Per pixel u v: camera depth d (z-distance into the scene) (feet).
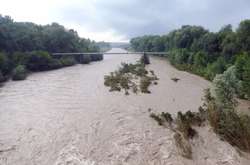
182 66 145.18
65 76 112.37
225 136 40.16
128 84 88.02
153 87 83.25
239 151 36.45
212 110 47.75
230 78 47.32
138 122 48.88
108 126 46.75
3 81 95.76
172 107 58.75
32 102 63.72
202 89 80.48
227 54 120.06
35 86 86.28
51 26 245.24
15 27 160.15
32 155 35.96
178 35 216.33
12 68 110.93
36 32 179.42
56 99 66.95
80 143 39.65
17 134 42.93
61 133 43.52
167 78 104.68
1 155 35.73
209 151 36.78
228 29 192.85
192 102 63.26
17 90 79.10
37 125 47.24
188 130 42.80
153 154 36.22
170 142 39.93
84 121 49.39
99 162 34.17
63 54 179.11
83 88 82.28
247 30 111.75
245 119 42.78
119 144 39.32
